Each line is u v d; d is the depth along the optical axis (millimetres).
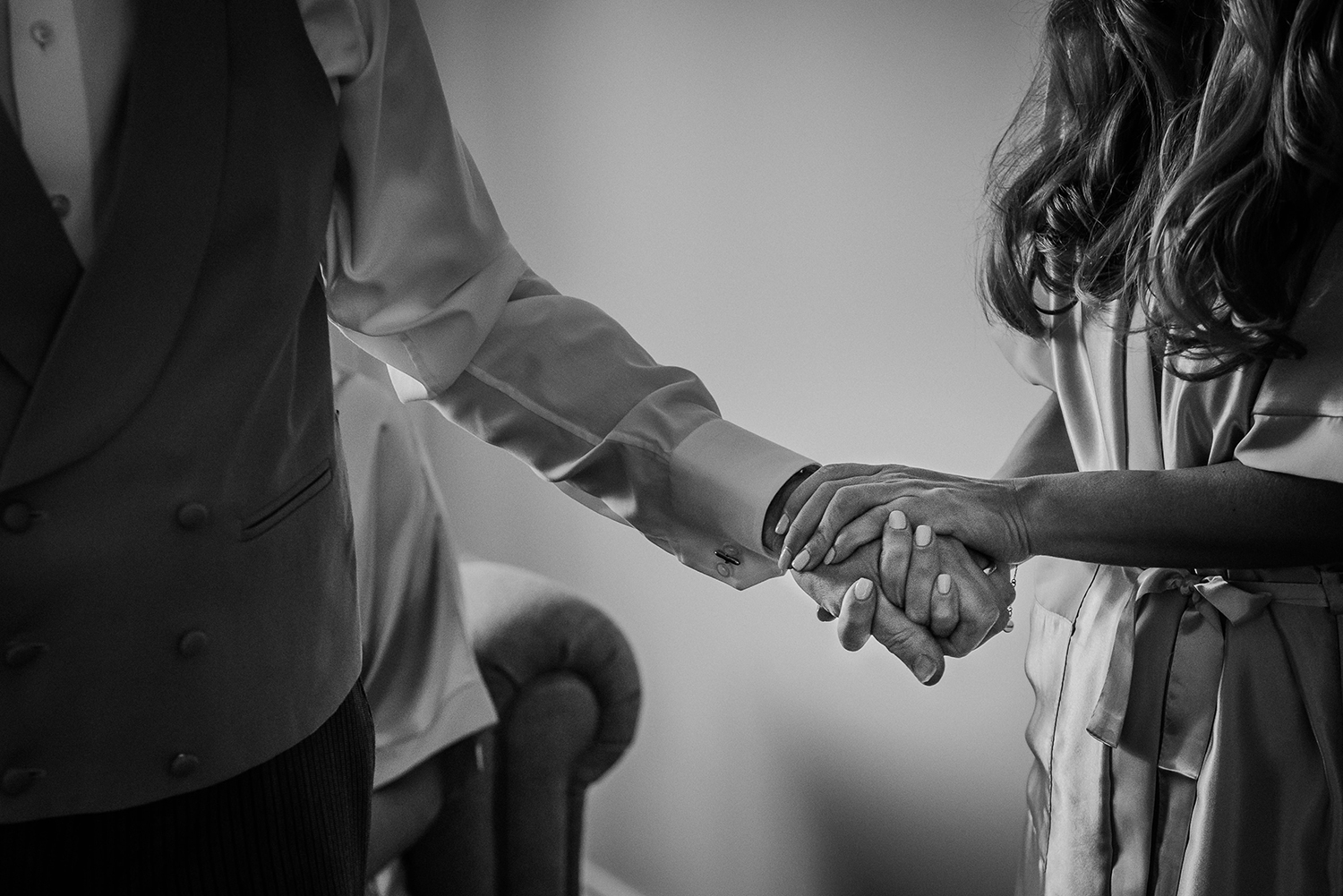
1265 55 1615
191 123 1517
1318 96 1595
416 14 1734
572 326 1902
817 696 2807
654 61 3004
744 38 2746
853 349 2586
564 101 3340
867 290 2551
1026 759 2398
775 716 2934
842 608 1848
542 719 2746
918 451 2510
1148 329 1685
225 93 1535
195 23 1527
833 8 2547
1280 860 1678
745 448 1887
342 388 2453
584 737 2801
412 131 1729
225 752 1551
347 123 1662
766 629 2934
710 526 1900
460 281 1802
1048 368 1896
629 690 2822
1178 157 1700
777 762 2941
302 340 1612
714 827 3174
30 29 1488
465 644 2459
